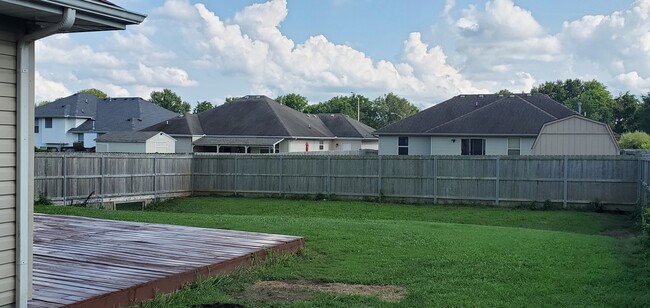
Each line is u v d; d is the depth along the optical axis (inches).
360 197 776.3
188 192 860.6
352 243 337.4
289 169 815.1
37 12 162.4
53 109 1818.4
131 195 759.1
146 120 1787.6
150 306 202.7
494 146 1080.8
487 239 366.3
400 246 329.4
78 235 331.3
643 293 221.9
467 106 1275.8
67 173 676.1
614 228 539.5
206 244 299.0
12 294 172.6
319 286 237.9
